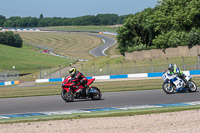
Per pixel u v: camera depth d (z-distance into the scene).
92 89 32.44
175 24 137.38
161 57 122.06
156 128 17.30
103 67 115.50
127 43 164.00
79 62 193.00
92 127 18.36
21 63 184.00
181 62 104.00
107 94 39.06
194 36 115.56
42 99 37.81
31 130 18.41
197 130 16.53
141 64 112.44
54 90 57.03
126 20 162.25
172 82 34.62
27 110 28.34
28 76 127.69
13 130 18.69
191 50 113.56
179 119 19.34
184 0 142.25
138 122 19.11
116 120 20.17
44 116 24.16
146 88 44.66
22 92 57.44
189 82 34.81
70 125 19.31
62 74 118.94
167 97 31.59
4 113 27.33
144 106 26.25
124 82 67.81
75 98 32.53
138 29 163.50
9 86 96.81
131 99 31.92
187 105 25.48
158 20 146.75
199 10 131.25
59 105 30.34
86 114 23.80
